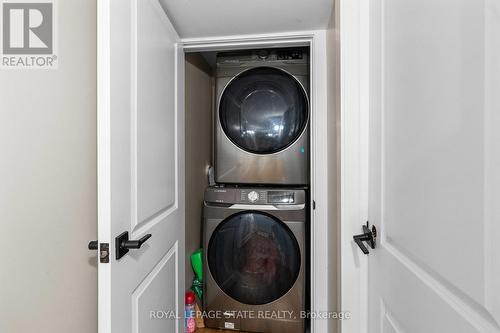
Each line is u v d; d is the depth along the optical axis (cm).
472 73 44
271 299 152
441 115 52
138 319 82
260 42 133
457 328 47
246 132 162
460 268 47
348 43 89
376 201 83
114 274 67
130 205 77
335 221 105
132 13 78
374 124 84
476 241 43
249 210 151
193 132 169
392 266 72
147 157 89
